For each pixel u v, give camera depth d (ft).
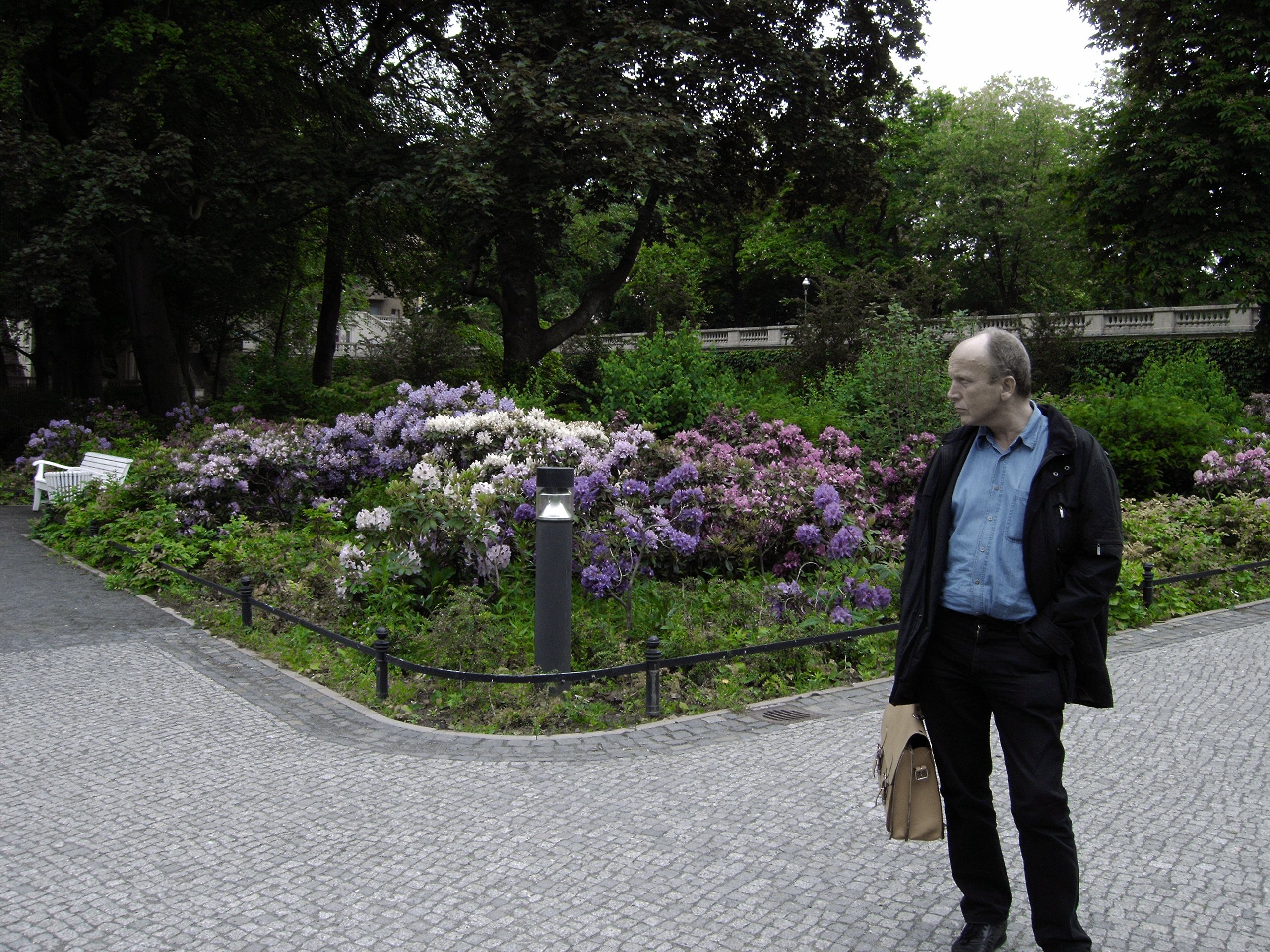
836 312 82.33
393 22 70.44
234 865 12.90
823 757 16.89
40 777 15.98
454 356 94.38
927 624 10.40
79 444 55.11
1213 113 84.79
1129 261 94.84
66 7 59.31
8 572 33.35
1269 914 11.56
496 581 25.08
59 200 58.85
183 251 62.64
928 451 34.53
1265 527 34.99
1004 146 136.26
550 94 54.80
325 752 17.16
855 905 11.78
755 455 34.50
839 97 70.54
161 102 60.54
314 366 83.05
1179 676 22.03
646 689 19.24
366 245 82.89
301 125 74.13
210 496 35.88
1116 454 44.27
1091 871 12.67
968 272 146.30
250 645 23.85
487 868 12.77
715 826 14.07
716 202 71.26
